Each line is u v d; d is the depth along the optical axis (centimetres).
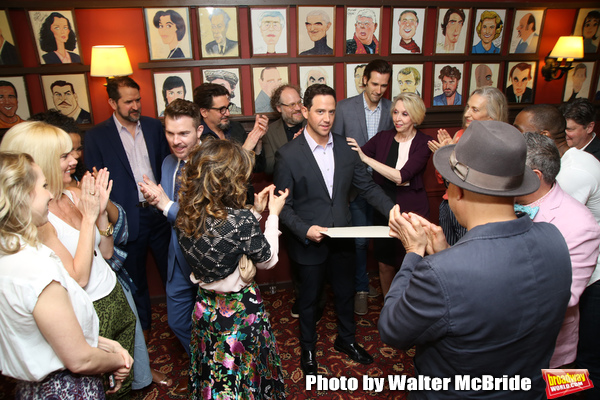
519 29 339
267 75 311
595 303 174
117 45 288
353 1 306
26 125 144
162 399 224
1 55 276
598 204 174
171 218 191
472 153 99
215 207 143
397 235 131
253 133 239
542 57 353
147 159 279
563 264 100
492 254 96
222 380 156
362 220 312
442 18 324
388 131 286
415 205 275
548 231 104
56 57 283
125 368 140
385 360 250
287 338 275
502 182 96
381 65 280
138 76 298
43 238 136
